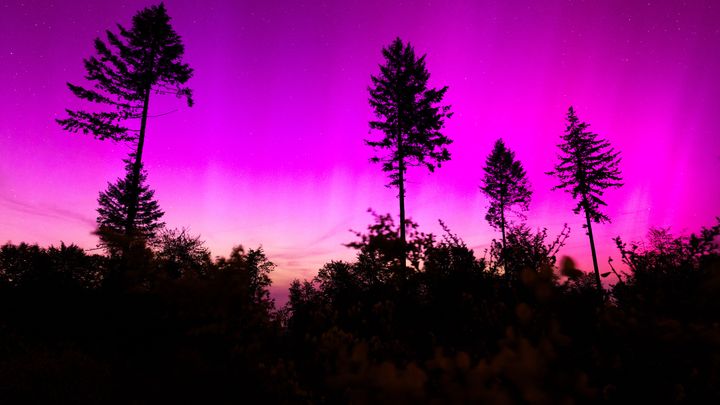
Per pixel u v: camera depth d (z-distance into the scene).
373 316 4.06
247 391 2.85
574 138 27.38
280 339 3.66
